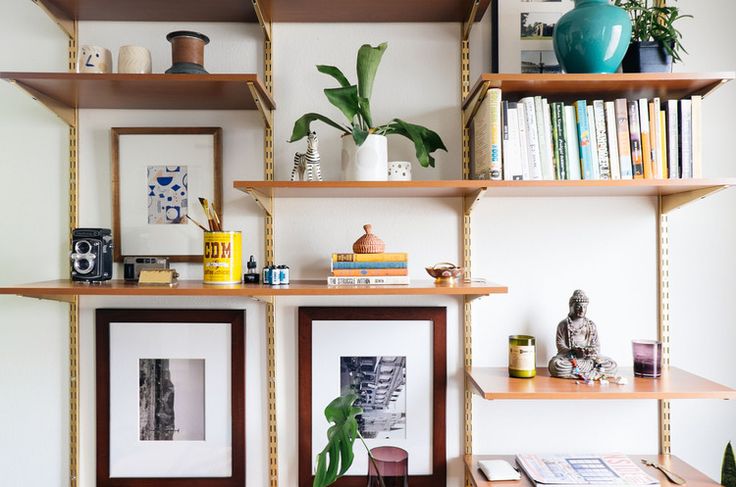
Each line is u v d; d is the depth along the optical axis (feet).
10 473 4.82
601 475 4.25
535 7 4.80
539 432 4.85
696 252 4.90
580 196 4.86
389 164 4.45
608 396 3.94
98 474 4.77
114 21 4.83
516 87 4.18
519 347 4.43
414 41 4.87
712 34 4.91
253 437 4.83
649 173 4.15
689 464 4.84
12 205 4.85
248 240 4.87
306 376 4.79
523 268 4.87
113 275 4.83
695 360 4.88
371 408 4.82
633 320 4.87
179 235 4.83
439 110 4.87
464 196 4.82
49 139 4.86
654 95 4.43
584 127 4.16
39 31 4.83
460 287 3.92
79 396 4.83
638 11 4.84
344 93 4.03
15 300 4.84
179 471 4.81
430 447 4.81
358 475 4.78
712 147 4.89
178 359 4.82
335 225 4.87
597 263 4.89
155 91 4.32
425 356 4.83
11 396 4.83
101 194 4.85
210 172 4.83
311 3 4.47
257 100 4.21
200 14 4.72
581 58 4.11
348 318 4.80
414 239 4.87
